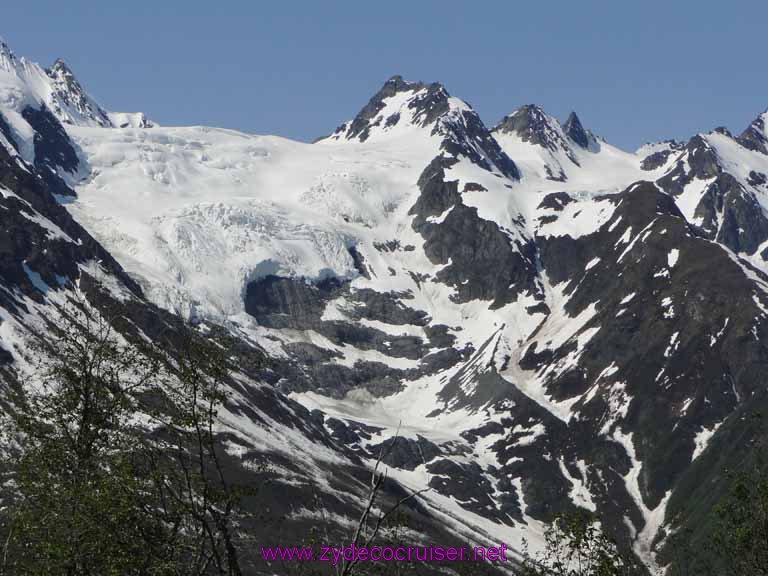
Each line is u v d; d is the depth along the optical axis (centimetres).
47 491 5806
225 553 5597
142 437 5944
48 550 5531
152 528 5609
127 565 5500
